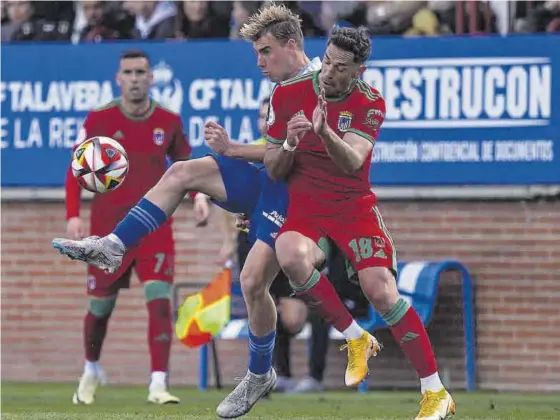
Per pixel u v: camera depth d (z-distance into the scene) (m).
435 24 30.70
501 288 29.81
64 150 31.92
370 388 30.16
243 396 17.91
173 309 30.86
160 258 24.77
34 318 32.12
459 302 30.00
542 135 29.67
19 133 32.06
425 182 30.11
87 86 31.81
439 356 30.09
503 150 29.81
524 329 29.70
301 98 16.83
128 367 31.45
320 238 16.92
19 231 32.19
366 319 27.77
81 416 20.58
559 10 30.45
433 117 30.06
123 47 31.61
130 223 17.28
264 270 17.22
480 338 29.88
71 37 32.69
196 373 31.09
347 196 16.89
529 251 29.72
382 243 16.97
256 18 17.80
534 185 29.70
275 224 17.23
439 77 30.05
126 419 19.98
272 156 16.75
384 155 30.25
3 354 32.25
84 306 31.95
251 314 17.50
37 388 29.72
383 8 30.81
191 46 31.30
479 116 29.88
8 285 32.19
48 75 31.92
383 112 17.02
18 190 32.12
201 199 24.88
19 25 32.84
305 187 16.89
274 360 28.25
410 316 17.11
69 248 17.06
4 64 32.06
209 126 17.27
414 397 27.36
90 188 19.66
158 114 25.11
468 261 30.02
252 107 31.02
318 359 28.38
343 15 30.95
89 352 25.20
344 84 16.59
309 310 28.11
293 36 17.69
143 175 25.02
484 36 29.86
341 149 16.03
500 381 29.72
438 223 30.14
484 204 29.92
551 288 29.59
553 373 29.52
